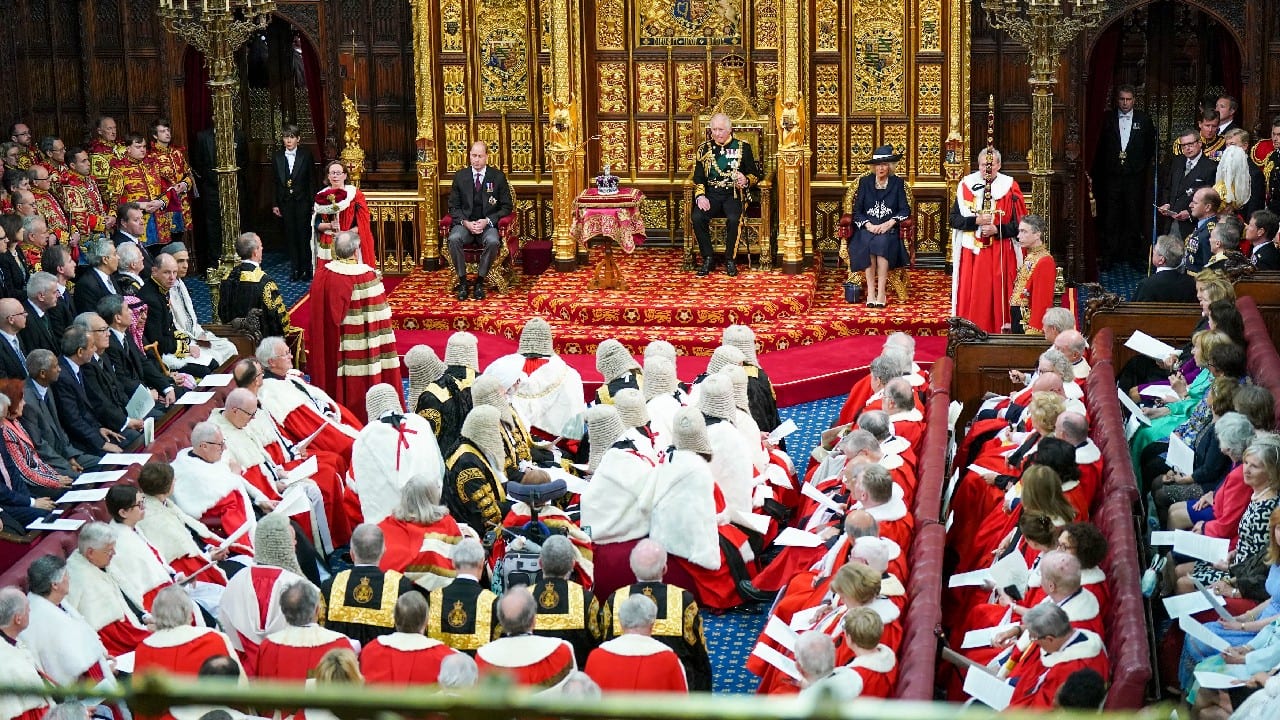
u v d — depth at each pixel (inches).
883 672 281.7
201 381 464.1
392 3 742.5
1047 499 324.8
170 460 402.3
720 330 617.6
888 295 658.8
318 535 428.8
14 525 352.2
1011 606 316.2
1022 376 465.4
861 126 710.5
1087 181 709.3
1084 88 689.6
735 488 408.8
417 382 460.4
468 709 59.3
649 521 396.2
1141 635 267.0
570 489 412.2
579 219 672.4
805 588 348.5
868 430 394.9
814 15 698.8
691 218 682.2
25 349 437.7
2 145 660.7
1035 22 548.7
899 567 331.9
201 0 605.0
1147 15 757.3
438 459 422.9
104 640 317.1
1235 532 331.9
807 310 644.7
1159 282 506.3
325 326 531.8
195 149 775.7
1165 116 770.2
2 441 370.3
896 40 696.4
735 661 375.2
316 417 462.0
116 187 706.8
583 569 377.7
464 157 731.4
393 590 318.3
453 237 661.9
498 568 377.7
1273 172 623.5
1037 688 275.4
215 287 620.1
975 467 399.5
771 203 702.5
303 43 759.1
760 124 703.1
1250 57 678.5
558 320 637.9
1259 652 270.8
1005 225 577.6
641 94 725.3
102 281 477.7
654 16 714.8
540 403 475.8
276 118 818.8
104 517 359.3
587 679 245.0
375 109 754.8
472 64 719.7
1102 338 478.3
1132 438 420.8
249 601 322.7
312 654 287.3
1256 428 354.6
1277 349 501.0
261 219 830.5
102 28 754.8
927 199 708.7
